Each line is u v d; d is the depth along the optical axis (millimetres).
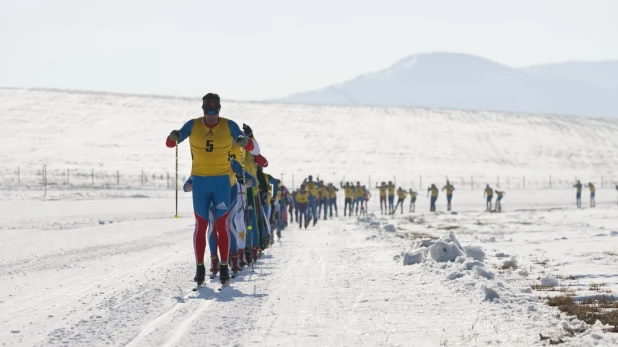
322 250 23234
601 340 8586
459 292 12836
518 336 8977
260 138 167000
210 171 13625
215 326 9773
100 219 44188
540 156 166875
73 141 148375
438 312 10875
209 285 13992
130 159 135375
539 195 100188
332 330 9531
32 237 28344
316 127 182375
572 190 111938
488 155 164375
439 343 8664
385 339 8922
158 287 13781
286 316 10578
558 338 8781
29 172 109812
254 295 12695
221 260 14047
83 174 112000
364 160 150375
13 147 137625
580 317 10086
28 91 191625
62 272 16906
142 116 177375
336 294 12820
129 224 39156
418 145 168875
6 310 11219
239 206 16312
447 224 41906
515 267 17234
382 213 62281
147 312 10891
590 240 25547
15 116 165750
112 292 13164
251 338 9000
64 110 175500
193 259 19875
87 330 9484
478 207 75312
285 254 21734
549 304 11383
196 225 13758
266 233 22781
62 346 8508
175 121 175250
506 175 142000
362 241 27625
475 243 25484
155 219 45938
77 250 23328
